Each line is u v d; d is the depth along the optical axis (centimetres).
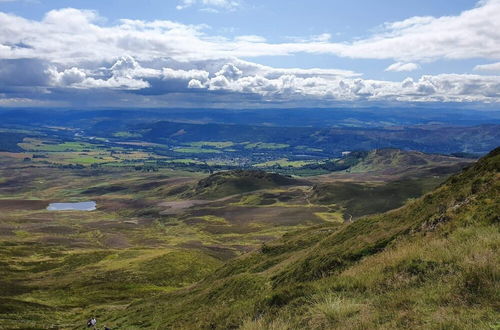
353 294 1627
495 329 1023
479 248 1611
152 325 3944
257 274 4412
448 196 3394
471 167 3656
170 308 4453
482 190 2797
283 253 5953
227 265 6338
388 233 3484
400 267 1720
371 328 1202
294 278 3553
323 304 1477
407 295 1384
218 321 2220
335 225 7144
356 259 3188
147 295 8162
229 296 3947
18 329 4997
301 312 1575
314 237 6119
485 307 1160
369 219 4503
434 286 1424
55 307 6950
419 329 1110
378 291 1602
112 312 5591
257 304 1975
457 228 2325
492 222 2212
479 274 1328
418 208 3728
